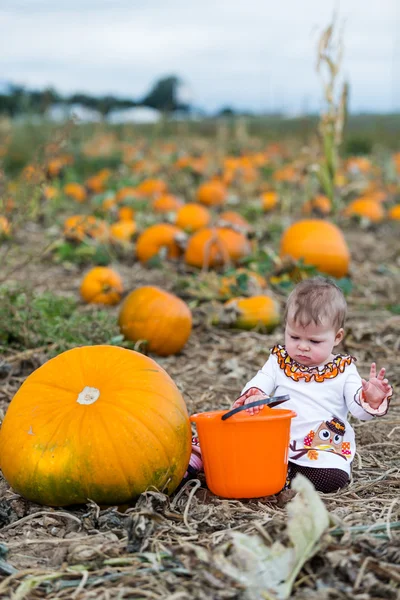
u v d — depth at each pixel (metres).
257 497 3.39
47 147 6.36
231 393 4.93
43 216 11.37
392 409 4.69
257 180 15.55
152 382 3.31
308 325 3.43
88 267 8.72
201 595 2.50
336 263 7.49
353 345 5.87
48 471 3.11
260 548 2.59
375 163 19.73
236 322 6.20
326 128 9.82
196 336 6.15
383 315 6.87
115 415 3.15
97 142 20.23
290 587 2.52
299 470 3.49
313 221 7.78
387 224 12.66
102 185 15.03
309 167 10.36
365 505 3.32
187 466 3.38
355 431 4.34
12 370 5.06
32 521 3.21
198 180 15.95
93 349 3.51
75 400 3.25
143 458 3.12
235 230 7.95
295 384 3.58
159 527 3.05
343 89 9.65
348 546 2.77
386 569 2.63
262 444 3.28
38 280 7.91
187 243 8.48
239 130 22.75
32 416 3.22
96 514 3.12
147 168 16.42
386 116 29.47
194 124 27.36
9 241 9.47
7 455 3.21
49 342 5.49
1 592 2.63
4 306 5.63
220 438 3.29
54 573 2.74
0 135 15.01
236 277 6.72
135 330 5.56
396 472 3.77
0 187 6.84
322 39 9.24
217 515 3.24
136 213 10.82
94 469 3.08
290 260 7.26
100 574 2.74
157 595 2.59
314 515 2.65
